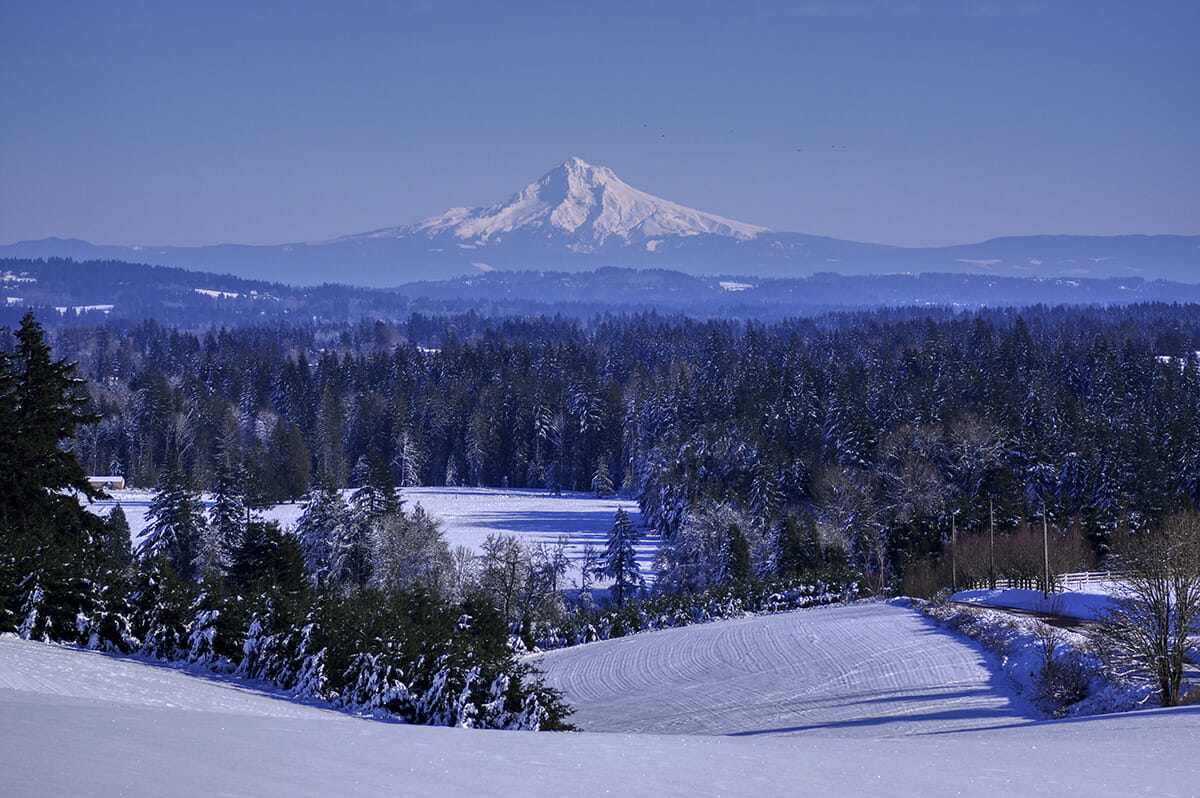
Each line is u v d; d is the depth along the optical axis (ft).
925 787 41.22
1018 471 378.73
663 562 315.37
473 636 118.11
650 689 179.63
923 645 184.14
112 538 261.44
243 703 85.20
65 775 30.45
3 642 91.50
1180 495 349.20
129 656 111.86
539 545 275.80
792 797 37.68
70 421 157.99
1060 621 186.80
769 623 232.12
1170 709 83.56
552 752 46.47
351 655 105.40
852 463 387.96
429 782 36.29
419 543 250.16
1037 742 59.88
